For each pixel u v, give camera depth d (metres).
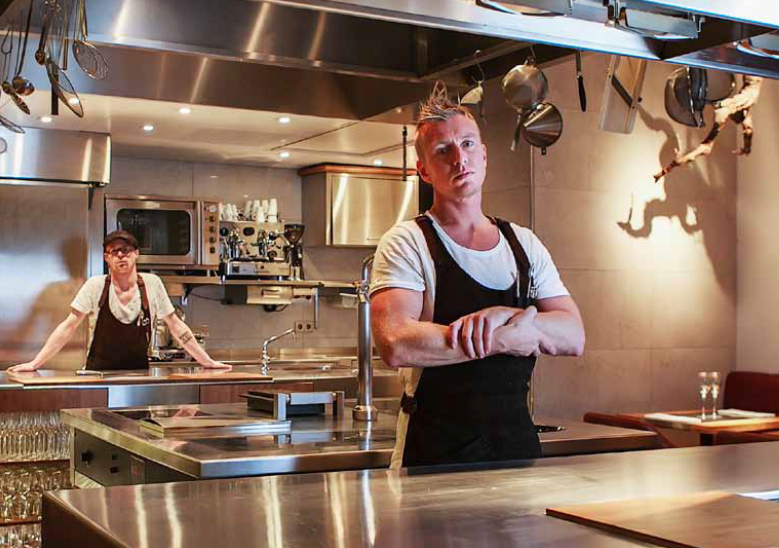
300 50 3.12
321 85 3.54
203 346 7.24
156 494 1.62
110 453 3.03
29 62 3.58
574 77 5.62
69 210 6.43
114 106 5.45
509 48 3.01
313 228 7.63
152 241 6.81
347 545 1.24
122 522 1.39
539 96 3.62
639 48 2.29
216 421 2.91
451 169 2.24
